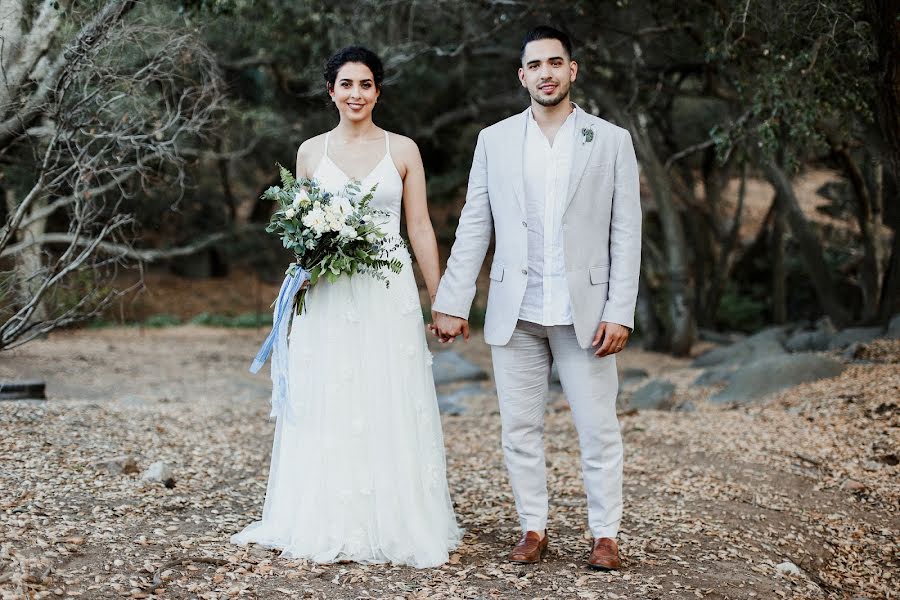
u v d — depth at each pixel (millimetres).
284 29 13672
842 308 14047
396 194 3855
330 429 3711
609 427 3643
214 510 4289
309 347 3781
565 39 3568
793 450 6219
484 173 3740
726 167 18516
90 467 4785
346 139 3885
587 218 3564
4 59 5375
